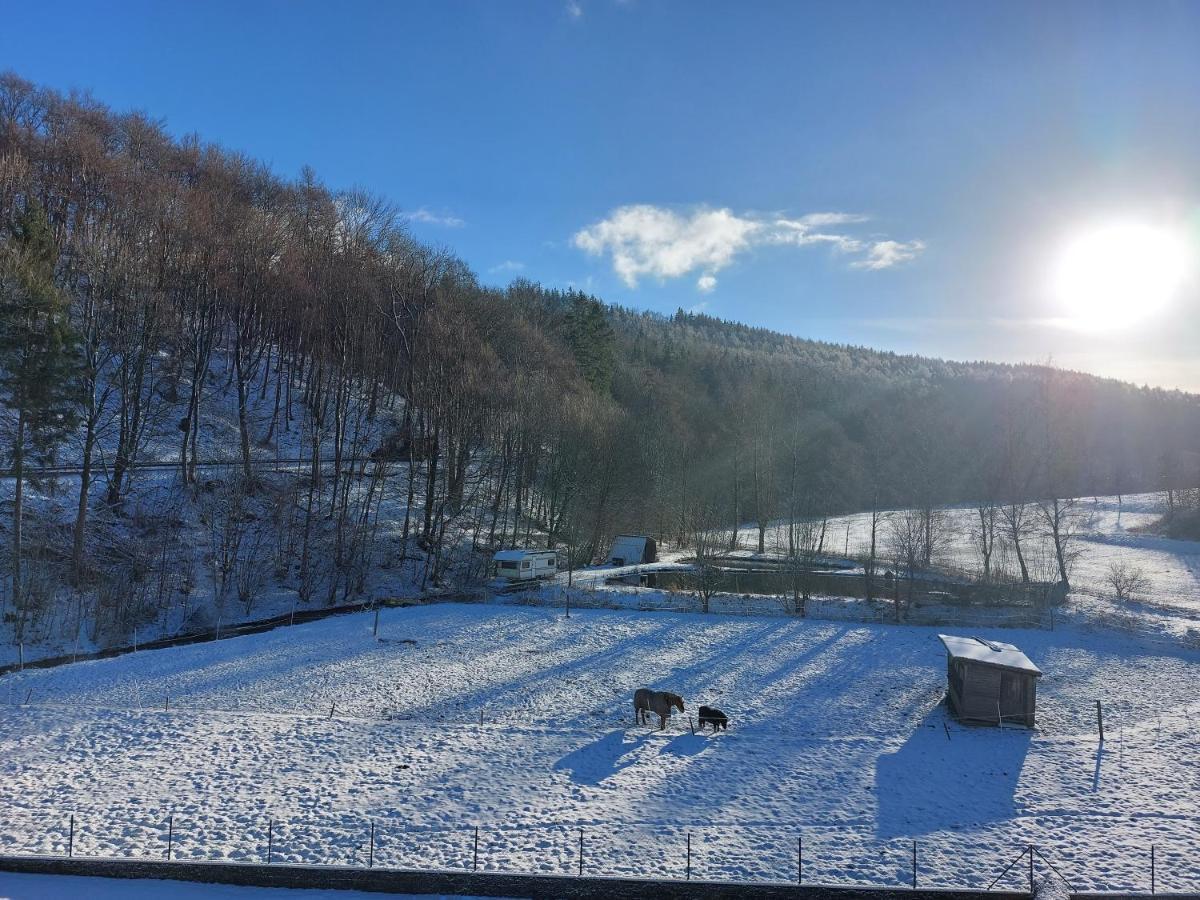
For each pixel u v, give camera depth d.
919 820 22.61
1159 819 22.86
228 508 52.66
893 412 151.62
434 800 22.72
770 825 22.00
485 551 62.38
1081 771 26.75
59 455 52.62
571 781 24.52
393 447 69.75
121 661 36.50
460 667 37.62
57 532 45.22
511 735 28.41
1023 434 92.50
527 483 71.19
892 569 64.62
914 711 34.06
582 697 34.28
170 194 62.12
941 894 17.17
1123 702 35.84
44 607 39.84
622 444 75.69
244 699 31.92
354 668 36.66
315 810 21.80
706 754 27.45
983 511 79.12
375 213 82.94
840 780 25.52
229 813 21.41
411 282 72.50
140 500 51.00
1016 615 52.47
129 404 56.62
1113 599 58.94
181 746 25.98
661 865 19.42
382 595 52.03
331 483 61.84
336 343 66.62
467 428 63.19
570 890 17.41
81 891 16.92
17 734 26.30
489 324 78.00
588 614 49.50
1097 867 19.94
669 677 37.75
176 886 17.33
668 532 87.19
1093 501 125.69
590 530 71.00
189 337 62.56
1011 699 32.03
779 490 100.69
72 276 54.00
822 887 17.23
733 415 105.44
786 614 51.78
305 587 49.47
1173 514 106.88
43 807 21.34
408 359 68.19
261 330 67.38
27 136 63.72
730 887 17.25
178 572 47.00
